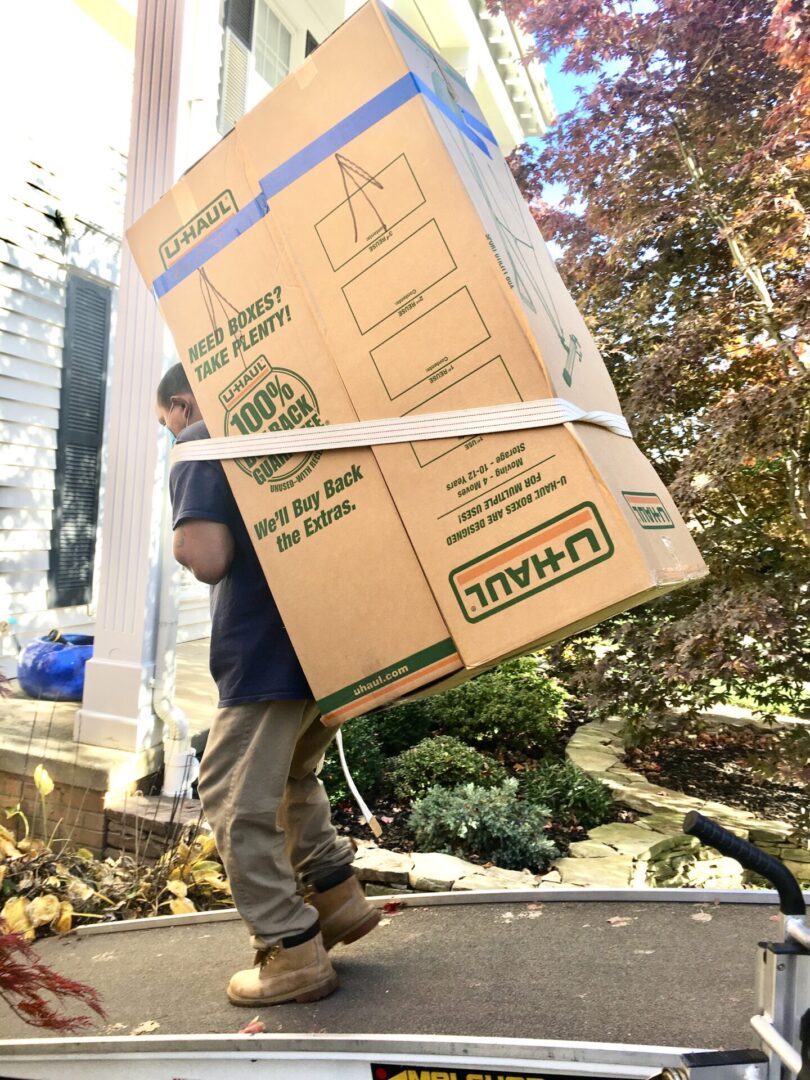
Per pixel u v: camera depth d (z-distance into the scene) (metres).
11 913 2.84
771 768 4.09
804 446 3.98
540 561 1.55
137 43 4.23
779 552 4.19
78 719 4.10
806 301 3.63
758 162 3.92
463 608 1.62
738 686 4.29
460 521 1.62
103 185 6.37
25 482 5.69
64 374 6.00
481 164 1.80
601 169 4.45
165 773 4.05
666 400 4.05
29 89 5.59
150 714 4.05
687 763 5.18
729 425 3.52
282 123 1.76
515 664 5.68
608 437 1.75
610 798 4.41
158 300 1.96
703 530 4.27
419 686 1.68
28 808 3.92
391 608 1.69
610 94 4.29
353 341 1.69
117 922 2.81
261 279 1.79
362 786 4.25
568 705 6.32
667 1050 1.44
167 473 4.12
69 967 2.44
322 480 1.74
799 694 4.29
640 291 4.43
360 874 3.41
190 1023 1.91
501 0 4.74
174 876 3.36
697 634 3.73
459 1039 1.56
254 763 1.87
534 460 1.55
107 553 4.12
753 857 1.08
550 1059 1.49
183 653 6.72
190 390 2.11
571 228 4.69
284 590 1.79
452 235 1.59
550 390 1.54
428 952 2.17
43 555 5.90
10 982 1.60
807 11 3.71
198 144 4.23
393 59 1.63
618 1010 1.78
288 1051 1.66
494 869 3.45
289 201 1.75
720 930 2.23
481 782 4.34
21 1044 1.88
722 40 4.16
